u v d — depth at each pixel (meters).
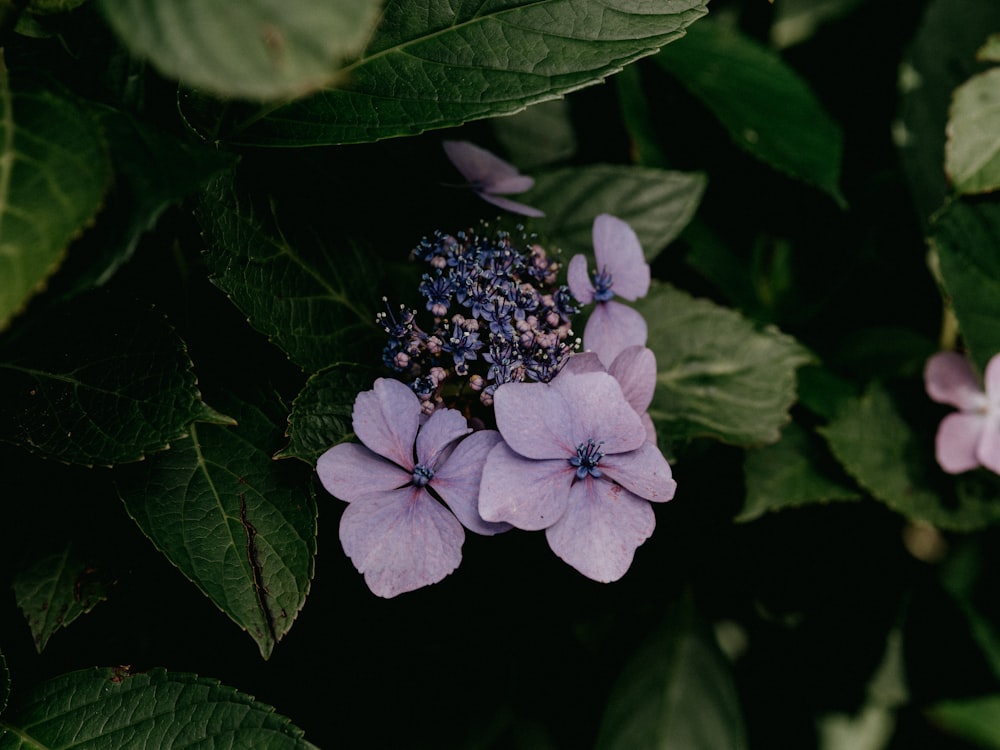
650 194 0.41
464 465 0.34
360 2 0.27
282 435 0.35
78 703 0.35
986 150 0.42
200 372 0.35
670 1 0.34
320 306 0.36
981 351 0.42
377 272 0.38
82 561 0.35
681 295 0.41
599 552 0.33
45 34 0.32
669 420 0.40
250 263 0.34
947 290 0.42
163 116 0.32
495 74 0.34
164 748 0.34
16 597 0.35
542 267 0.37
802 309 0.50
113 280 0.34
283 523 0.34
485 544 0.41
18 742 0.34
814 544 0.46
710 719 0.48
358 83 0.34
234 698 0.34
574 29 0.35
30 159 0.29
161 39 0.27
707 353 0.41
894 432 0.44
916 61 0.49
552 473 0.34
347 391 0.35
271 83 0.27
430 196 0.39
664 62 0.46
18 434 0.33
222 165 0.30
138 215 0.29
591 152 0.47
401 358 0.35
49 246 0.29
